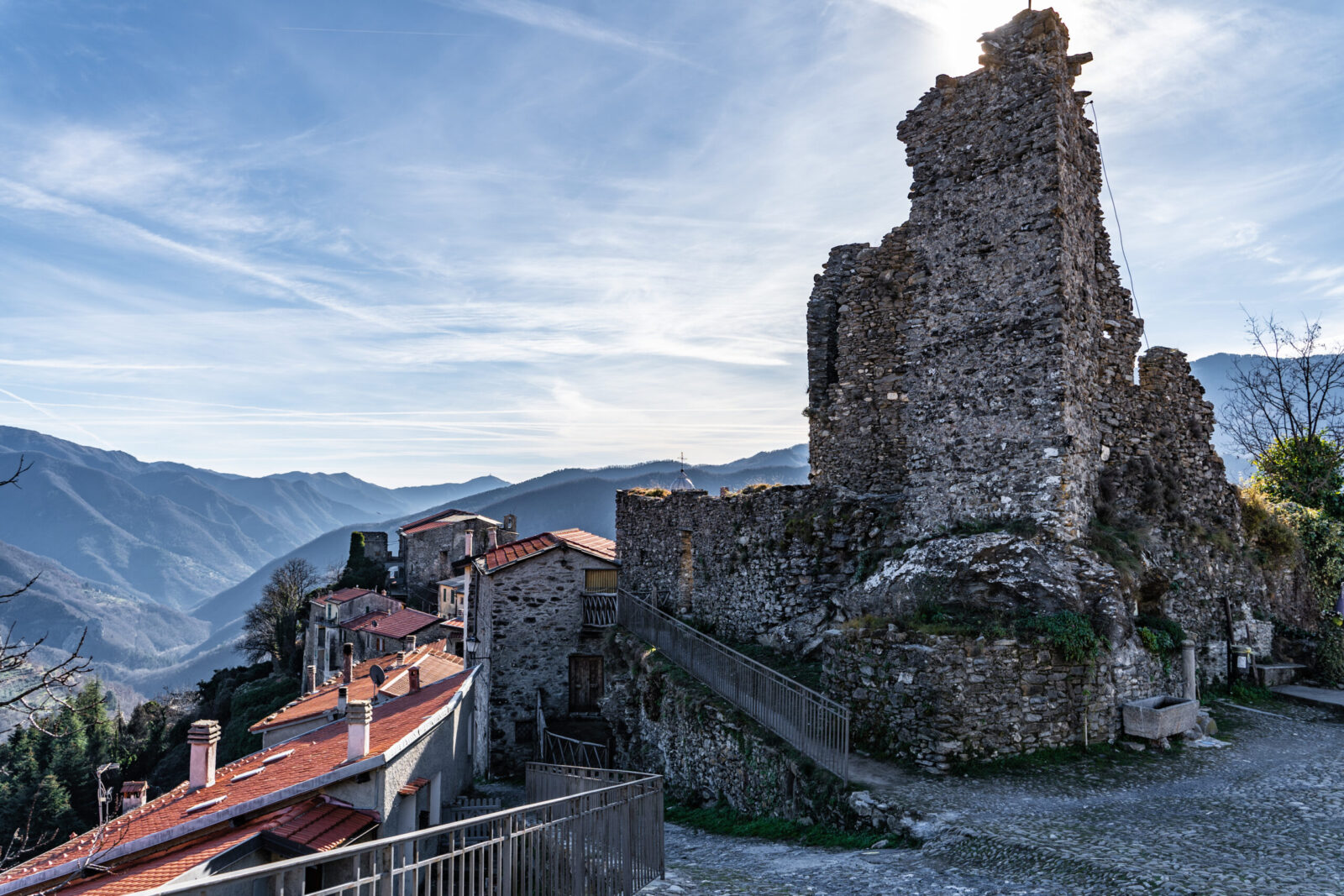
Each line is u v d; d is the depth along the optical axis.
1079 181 17.08
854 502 19.92
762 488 23.44
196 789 17.69
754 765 14.97
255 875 5.46
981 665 13.12
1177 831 9.99
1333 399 32.12
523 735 29.25
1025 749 13.18
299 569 92.75
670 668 20.30
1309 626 21.95
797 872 10.23
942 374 17.50
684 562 25.81
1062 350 15.66
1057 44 16.31
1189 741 14.07
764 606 21.39
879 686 14.04
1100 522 16.81
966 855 9.76
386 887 6.31
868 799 11.74
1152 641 14.87
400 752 15.39
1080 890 8.35
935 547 16.11
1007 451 16.27
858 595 17.19
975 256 17.14
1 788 48.19
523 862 7.86
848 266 22.89
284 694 64.75
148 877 11.50
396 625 54.00
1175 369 20.39
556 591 30.28
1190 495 20.06
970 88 17.53
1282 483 30.94
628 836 9.72
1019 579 14.43
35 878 12.96
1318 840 9.54
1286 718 16.30
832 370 22.67
